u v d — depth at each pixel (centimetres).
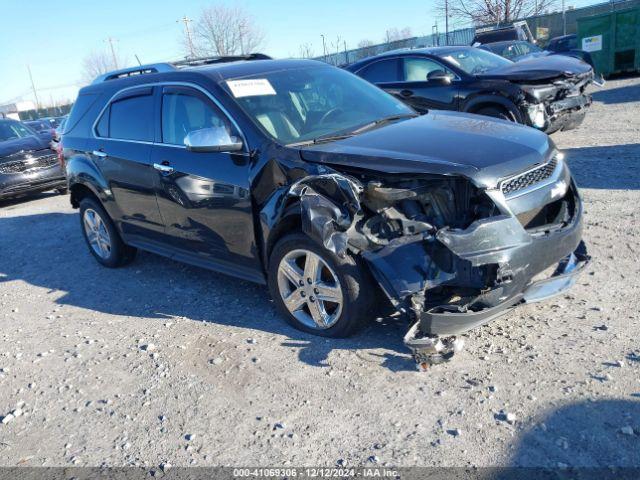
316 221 351
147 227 543
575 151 868
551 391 313
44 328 503
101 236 637
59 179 1158
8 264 723
